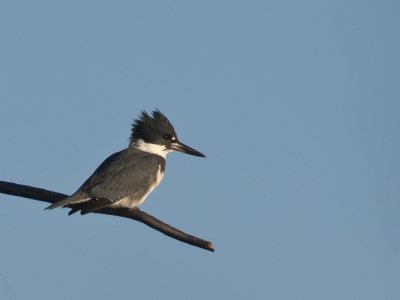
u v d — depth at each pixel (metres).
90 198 10.84
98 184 11.04
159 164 12.03
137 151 12.12
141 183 11.57
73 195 10.62
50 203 10.45
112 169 11.38
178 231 8.74
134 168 11.58
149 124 12.45
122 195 11.21
